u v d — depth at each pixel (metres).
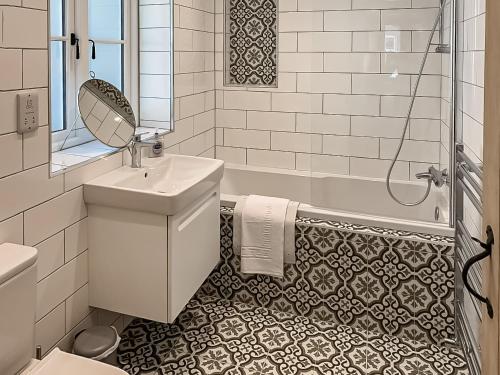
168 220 2.01
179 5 3.05
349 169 3.38
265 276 2.80
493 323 1.16
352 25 3.33
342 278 2.64
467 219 2.31
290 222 2.67
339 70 3.38
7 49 1.63
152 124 3.08
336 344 2.48
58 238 1.96
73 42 2.38
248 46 3.73
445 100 2.99
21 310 1.55
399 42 3.21
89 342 2.04
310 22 3.47
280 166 3.76
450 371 2.27
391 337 2.55
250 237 2.74
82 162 2.10
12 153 1.68
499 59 1.08
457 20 2.64
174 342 2.47
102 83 2.32
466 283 1.21
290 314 2.77
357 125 3.36
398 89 3.25
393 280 2.54
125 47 2.87
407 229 2.55
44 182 1.86
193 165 2.62
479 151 2.12
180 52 3.10
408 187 3.18
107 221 2.12
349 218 2.65
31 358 1.62
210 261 2.53
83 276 2.16
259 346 2.46
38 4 1.76
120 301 2.16
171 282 2.05
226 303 2.87
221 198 2.88
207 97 3.66
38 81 1.79
